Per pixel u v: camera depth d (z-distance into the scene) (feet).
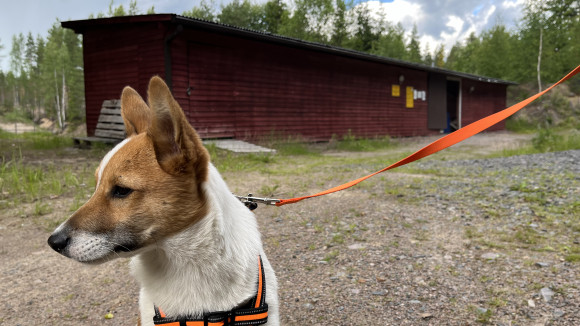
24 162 33.01
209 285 5.62
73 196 22.00
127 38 44.01
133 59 43.75
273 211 18.75
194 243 5.57
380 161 38.96
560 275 10.64
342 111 65.26
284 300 10.25
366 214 17.71
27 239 15.40
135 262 6.12
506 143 64.13
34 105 225.76
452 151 53.42
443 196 20.45
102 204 5.62
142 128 6.77
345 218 17.21
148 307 6.08
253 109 51.34
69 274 12.33
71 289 11.30
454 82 97.60
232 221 5.99
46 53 180.45
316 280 11.32
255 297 5.80
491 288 10.21
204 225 5.61
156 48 41.83
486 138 77.87
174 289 5.67
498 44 146.82
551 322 8.55
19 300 10.64
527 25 142.10
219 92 47.06
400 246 13.62
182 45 42.73
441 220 16.49
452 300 9.77
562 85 133.39
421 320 9.03
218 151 40.52
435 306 9.57
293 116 57.06
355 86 67.31
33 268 12.76
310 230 15.74
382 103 73.36
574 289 9.78
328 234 15.17
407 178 26.48
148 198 5.50
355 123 67.87
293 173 29.68
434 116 87.25
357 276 11.43
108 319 9.70
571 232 14.14
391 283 10.88
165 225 5.50
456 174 27.63
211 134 46.34
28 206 19.94
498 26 152.05
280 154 43.91
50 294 10.99
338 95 64.23
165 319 5.69
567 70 134.72
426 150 6.84
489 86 105.09
